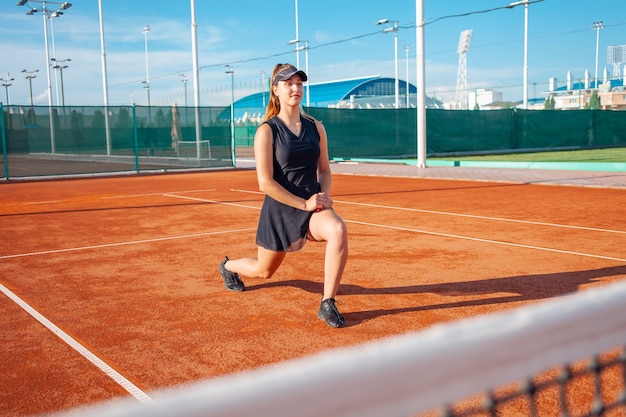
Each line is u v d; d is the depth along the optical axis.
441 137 28.08
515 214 9.15
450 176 16.28
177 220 9.21
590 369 1.27
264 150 4.04
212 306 4.59
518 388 2.98
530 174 16.17
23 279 5.57
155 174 20.45
